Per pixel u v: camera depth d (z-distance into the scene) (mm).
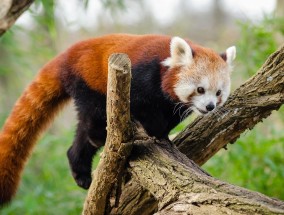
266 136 12672
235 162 11219
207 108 8055
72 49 8828
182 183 6047
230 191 5633
